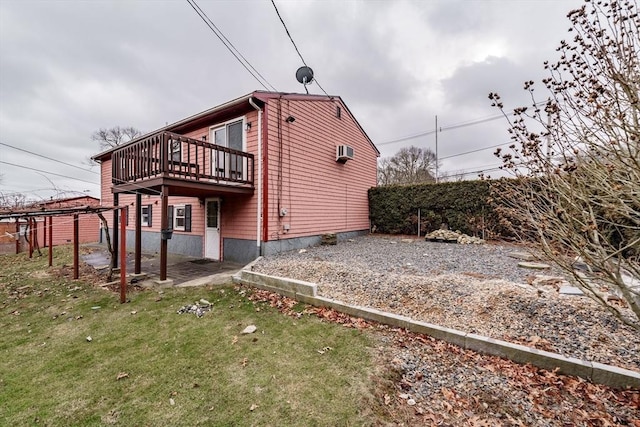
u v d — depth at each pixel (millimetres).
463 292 3947
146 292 5223
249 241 7816
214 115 8391
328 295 4449
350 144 11398
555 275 4703
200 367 2807
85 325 3859
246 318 3992
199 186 6375
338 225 10602
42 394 2428
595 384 2371
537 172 2439
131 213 11961
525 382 2439
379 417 2121
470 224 9883
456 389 2400
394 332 3412
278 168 7875
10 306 4715
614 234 3703
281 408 2234
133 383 2572
